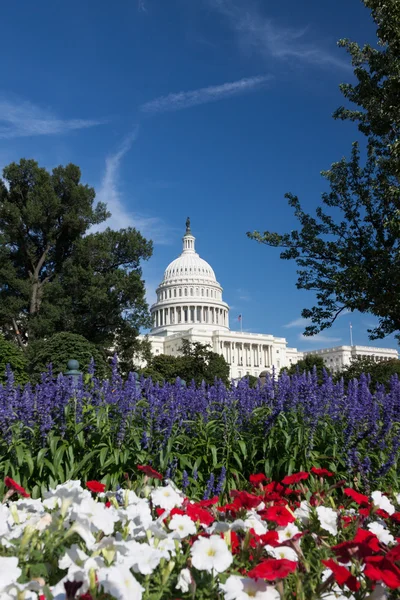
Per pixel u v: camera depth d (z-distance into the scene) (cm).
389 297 1827
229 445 925
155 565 346
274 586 336
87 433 920
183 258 17300
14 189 5394
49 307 4981
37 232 5459
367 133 2091
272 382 1049
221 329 15975
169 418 909
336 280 1939
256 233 2131
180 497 534
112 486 819
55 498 429
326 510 492
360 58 2041
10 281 5112
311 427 923
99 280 5069
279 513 469
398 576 319
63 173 5584
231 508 485
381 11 1770
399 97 1767
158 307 16338
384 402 980
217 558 341
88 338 5369
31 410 895
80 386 984
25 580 328
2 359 3819
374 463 906
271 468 898
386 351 17112
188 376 8325
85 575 307
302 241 2091
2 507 439
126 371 5909
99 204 5822
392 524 543
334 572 329
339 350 16562
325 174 2136
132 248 5691
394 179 2042
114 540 365
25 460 817
